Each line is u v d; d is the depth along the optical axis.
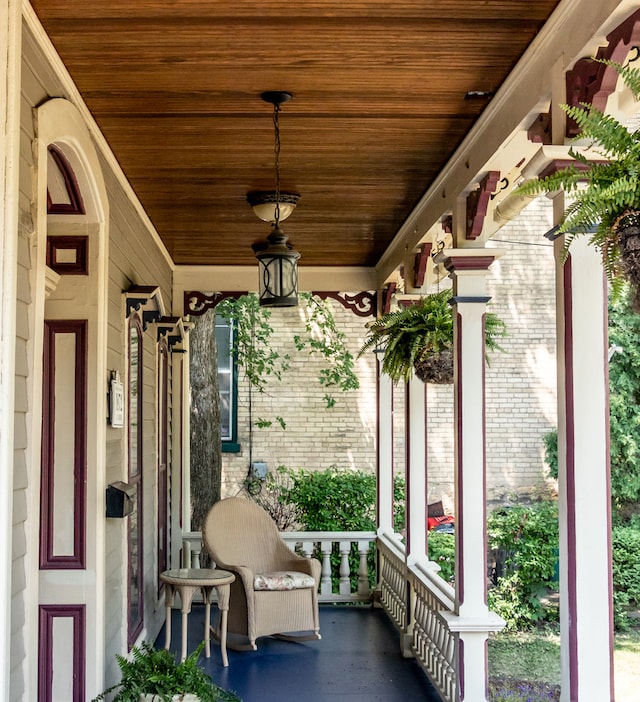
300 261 8.03
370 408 11.59
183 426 8.44
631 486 9.98
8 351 2.76
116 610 4.84
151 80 3.79
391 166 5.05
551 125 3.21
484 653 4.65
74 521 4.18
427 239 5.79
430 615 5.66
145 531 6.31
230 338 11.57
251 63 3.61
